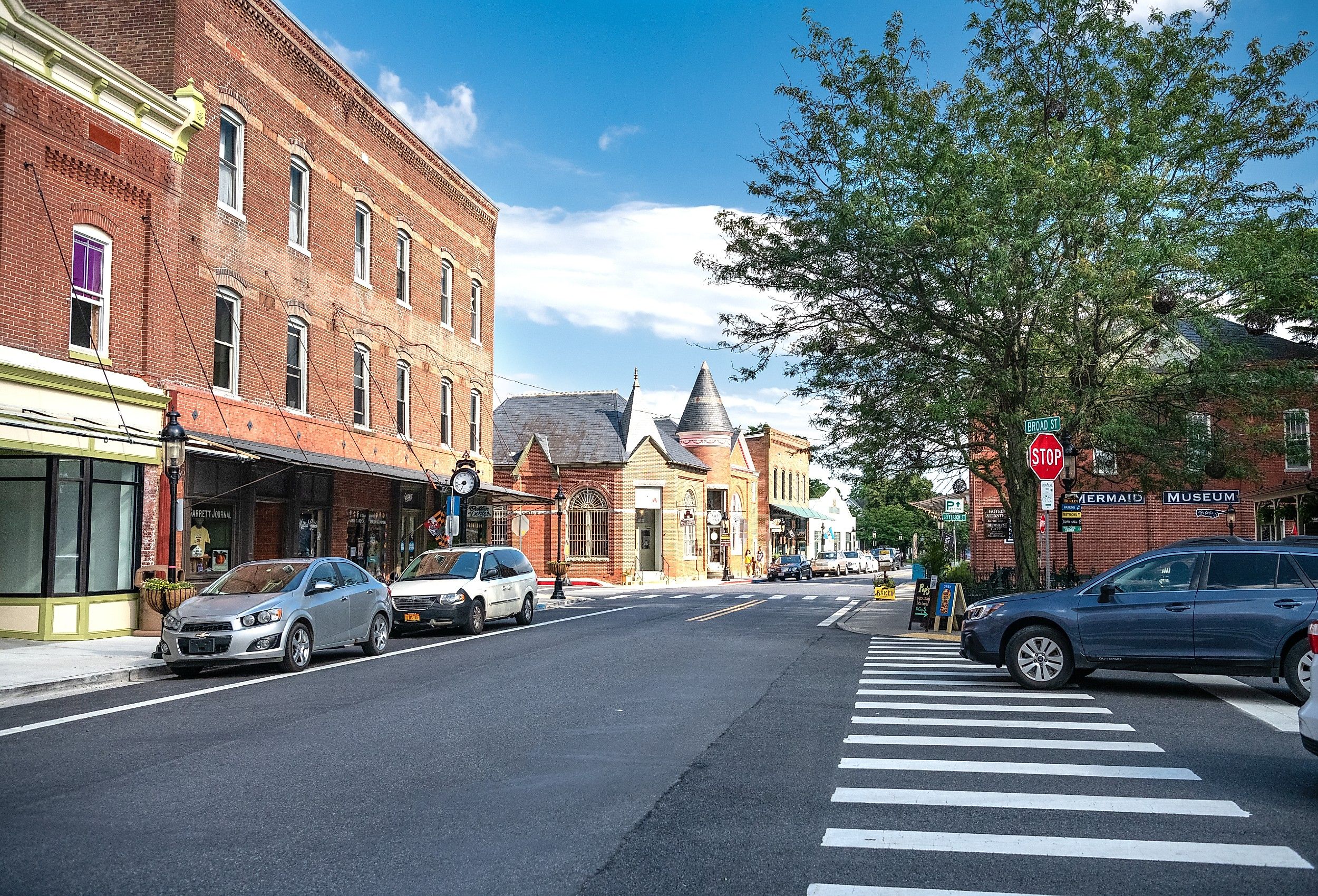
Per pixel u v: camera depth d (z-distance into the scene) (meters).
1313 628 7.18
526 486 53.56
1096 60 19.09
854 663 15.11
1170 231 18.11
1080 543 32.72
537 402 56.62
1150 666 11.67
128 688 12.84
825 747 8.68
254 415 22.05
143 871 5.45
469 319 34.25
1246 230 18.20
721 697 11.59
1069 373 18.97
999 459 20.64
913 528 99.12
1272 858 5.64
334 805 6.80
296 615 14.38
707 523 61.75
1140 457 20.70
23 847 5.88
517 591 22.55
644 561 55.53
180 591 18.14
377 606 16.69
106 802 6.91
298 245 24.44
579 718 10.16
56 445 16.80
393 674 13.86
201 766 8.02
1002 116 19.02
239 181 22.03
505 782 7.45
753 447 74.25
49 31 16.45
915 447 20.44
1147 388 19.06
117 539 18.48
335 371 25.77
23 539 17.28
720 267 20.16
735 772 7.75
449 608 19.73
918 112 18.20
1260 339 25.55
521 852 5.79
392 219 28.95
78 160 17.44
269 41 23.08
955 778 7.53
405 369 29.88
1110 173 17.06
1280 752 8.46
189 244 20.19
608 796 7.05
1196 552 11.87
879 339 19.55
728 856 5.70
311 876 5.36
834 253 18.98
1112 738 9.06
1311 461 25.50
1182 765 7.96
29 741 9.14
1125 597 11.88
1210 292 18.41
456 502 27.55
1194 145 18.33
